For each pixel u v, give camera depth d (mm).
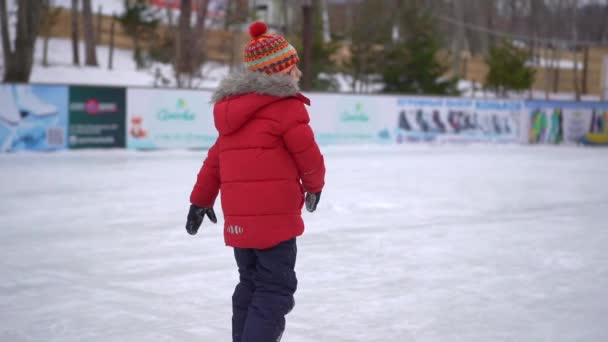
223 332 3947
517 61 40875
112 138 17078
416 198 10031
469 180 12672
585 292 4918
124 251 6277
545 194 10789
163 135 17766
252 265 3201
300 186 3115
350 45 36562
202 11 33656
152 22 34781
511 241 6867
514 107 24188
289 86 2990
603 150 23375
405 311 4410
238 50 35469
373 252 6258
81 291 4871
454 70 51344
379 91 35750
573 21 65750
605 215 8680
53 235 7047
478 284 5137
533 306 4547
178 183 11438
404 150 20250
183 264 5738
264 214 3002
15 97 15664
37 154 15805
